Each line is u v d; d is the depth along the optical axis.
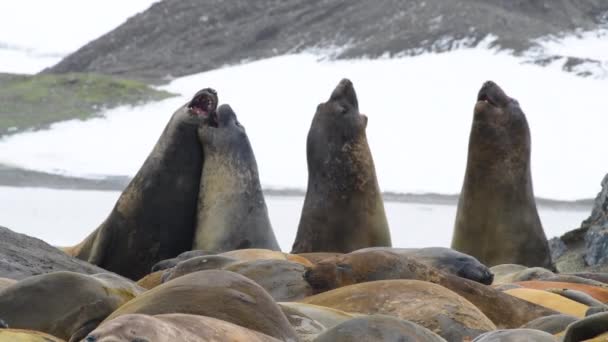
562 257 40.00
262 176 187.25
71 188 167.25
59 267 24.80
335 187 31.61
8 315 14.78
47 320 14.79
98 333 9.64
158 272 22.44
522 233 32.59
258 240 31.48
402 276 19.53
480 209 32.88
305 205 31.97
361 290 17.61
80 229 92.94
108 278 16.08
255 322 12.91
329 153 31.73
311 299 17.80
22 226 93.94
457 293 19.34
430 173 191.25
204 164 31.77
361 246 31.38
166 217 31.52
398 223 110.19
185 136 31.48
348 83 32.25
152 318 10.12
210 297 13.05
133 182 31.83
